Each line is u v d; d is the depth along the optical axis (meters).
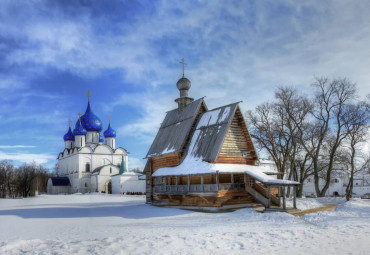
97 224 24.41
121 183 101.25
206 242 14.75
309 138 47.22
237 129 35.28
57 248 14.38
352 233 15.77
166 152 38.75
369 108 43.62
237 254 12.88
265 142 47.12
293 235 15.88
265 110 46.47
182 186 34.34
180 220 25.41
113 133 126.81
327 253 12.41
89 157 117.31
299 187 47.38
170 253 13.15
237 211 29.19
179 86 43.94
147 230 19.56
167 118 45.56
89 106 123.19
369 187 88.50
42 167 137.62
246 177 33.12
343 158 49.12
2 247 14.95
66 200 61.25
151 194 42.12
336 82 43.66
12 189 94.56
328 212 25.45
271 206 31.44
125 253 13.17
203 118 38.16
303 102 44.31
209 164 31.94
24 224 25.23
